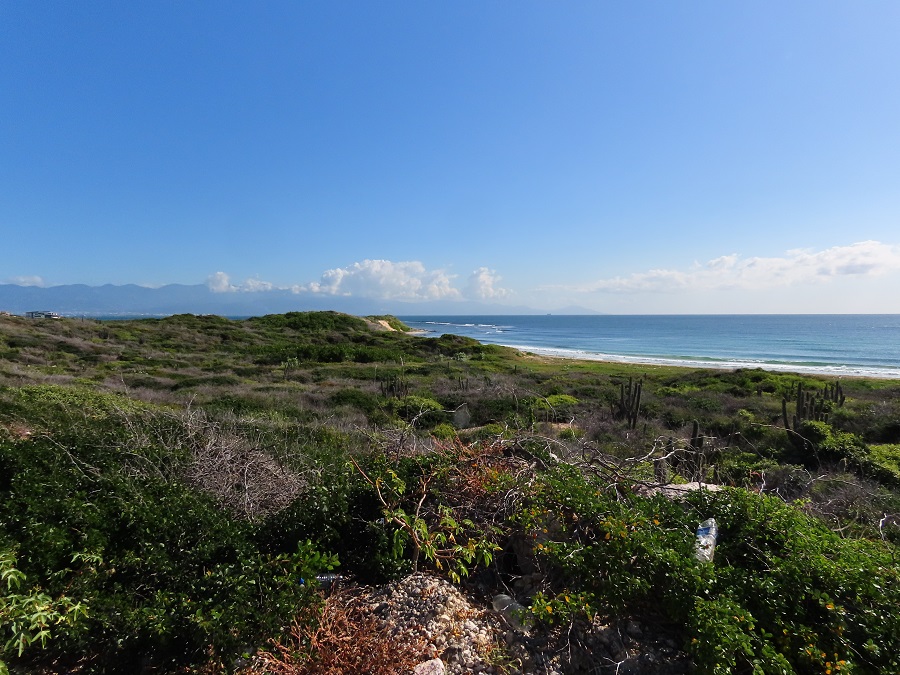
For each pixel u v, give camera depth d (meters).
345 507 3.67
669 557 2.72
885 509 5.59
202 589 2.79
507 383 21.27
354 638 2.62
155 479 4.30
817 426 9.92
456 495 3.96
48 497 3.61
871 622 2.41
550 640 2.72
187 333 46.75
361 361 36.22
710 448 8.66
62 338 34.03
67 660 2.61
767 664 2.21
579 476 3.90
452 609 2.91
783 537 3.16
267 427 7.83
